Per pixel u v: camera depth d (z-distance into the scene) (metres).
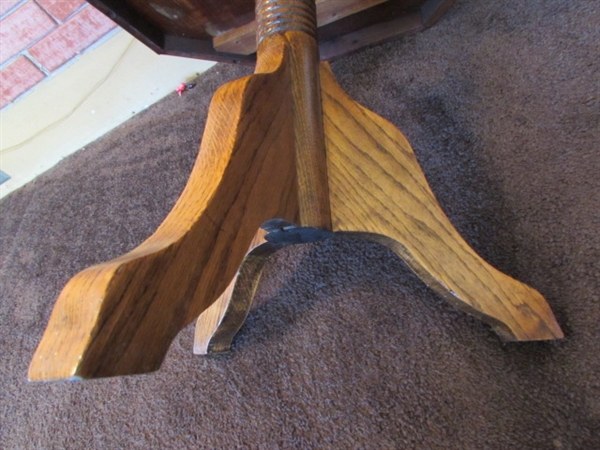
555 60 0.63
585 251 0.50
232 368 0.59
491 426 0.46
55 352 0.20
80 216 0.92
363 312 0.57
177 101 1.01
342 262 0.62
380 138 0.48
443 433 0.47
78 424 0.63
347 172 0.46
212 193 0.30
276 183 0.38
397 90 0.74
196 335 0.59
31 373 0.20
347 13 0.70
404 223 0.47
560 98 0.60
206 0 0.64
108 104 1.07
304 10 0.46
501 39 0.69
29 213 0.98
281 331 0.60
